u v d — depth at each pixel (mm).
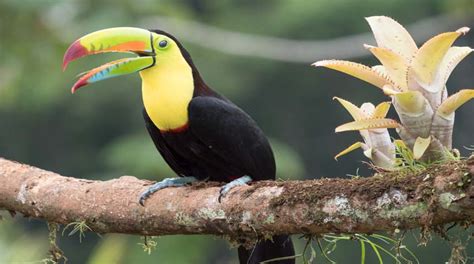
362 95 37562
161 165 23766
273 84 37219
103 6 18656
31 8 17547
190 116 8617
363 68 7348
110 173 33156
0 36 18000
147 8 19094
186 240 18906
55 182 8258
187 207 7480
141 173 23969
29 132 37250
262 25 37188
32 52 18328
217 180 9086
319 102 37562
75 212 8031
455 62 7305
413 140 7312
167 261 18781
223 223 7312
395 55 7273
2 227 15414
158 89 8680
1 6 17594
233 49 25688
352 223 6762
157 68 8695
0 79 19688
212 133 8641
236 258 26422
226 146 8703
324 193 6852
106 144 37219
